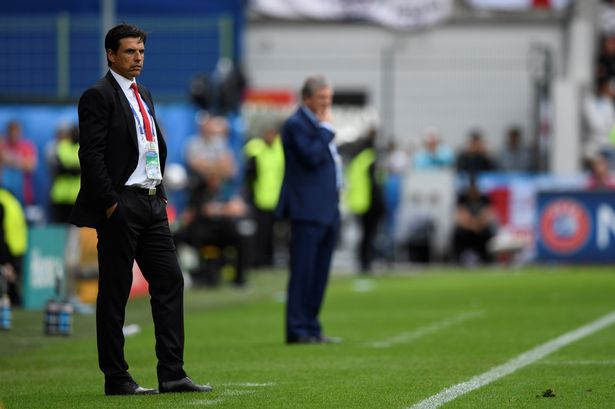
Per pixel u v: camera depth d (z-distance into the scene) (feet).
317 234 150.51
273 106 350.43
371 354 137.39
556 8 401.08
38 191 306.76
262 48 399.03
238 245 245.04
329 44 397.39
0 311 164.55
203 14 339.57
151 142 105.91
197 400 102.73
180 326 107.04
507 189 312.09
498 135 377.71
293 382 114.21
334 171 152.35
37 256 192.44
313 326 151.43
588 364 125.80
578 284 240.53
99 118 103.60
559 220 302.45
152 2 338.95
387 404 100.58
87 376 121.29
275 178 294.87
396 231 314.35
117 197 103.86
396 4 398.42
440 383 112.57
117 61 104.99
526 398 103.30
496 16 403.13
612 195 299.58
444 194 314.76
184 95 336.08
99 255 105.70
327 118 152.05
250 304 211.41
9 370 126.21
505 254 307.37
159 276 106.42
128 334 162.20
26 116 312.91
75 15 343.05
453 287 239.30
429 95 384.68
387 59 386.93
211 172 247.91
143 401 102.47
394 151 334.85
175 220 270.46
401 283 253.03
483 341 148.56
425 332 160.56
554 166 364.38
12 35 343.26
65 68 343.05
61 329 158.10
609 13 398.21
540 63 383.86
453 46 401.49
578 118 366.84
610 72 397.19
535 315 181.57
